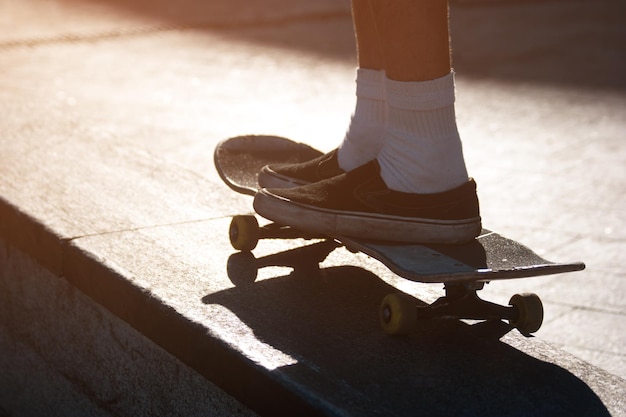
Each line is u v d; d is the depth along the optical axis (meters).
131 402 2.91
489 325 2.60
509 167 6.32
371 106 2.76
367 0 2.67
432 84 2.58
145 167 3.87
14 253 3.48
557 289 4.38
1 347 3.69
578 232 5.16
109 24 10.19
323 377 2.26
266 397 2.28
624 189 5.91
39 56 8.66
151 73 8.35
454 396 2.22
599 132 7.21
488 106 7.87
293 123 7.05
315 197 2.63
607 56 9.84
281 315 2.57
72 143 4.17
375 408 2.14
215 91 7.88
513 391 2.26
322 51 9.55
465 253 2.54
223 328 2.47
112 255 2.95
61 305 3.22
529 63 9.49
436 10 2.55
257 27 10.54
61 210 3.35
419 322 2.57
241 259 2.95
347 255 3.03
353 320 2.56
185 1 11.67
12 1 11.10
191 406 2.62
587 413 2.19
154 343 2.74
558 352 2.47
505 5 12.53
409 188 2.60
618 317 4.08
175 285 2.74
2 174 3.73
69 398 3.27
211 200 3.51
